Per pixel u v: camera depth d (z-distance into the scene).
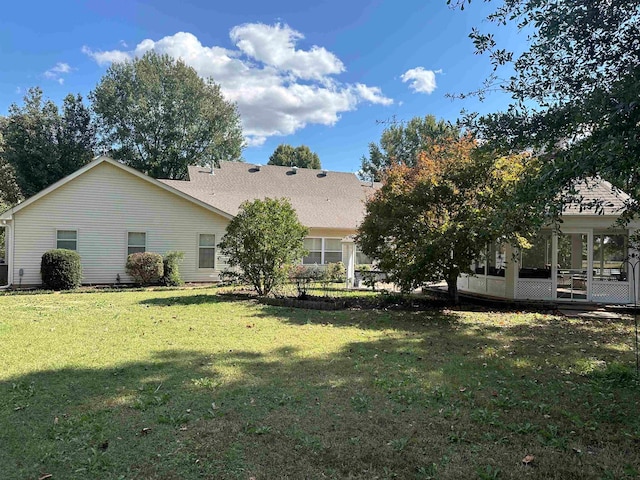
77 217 15.95
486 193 9.45
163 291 14.48
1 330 7.49
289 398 4.23
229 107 40.88
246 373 5.08
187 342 6.70
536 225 3.89
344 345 6.66
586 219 11.20
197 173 23.05
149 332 7.45
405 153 42.66
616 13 3.35
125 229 16.64
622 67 3.42
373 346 6.62
